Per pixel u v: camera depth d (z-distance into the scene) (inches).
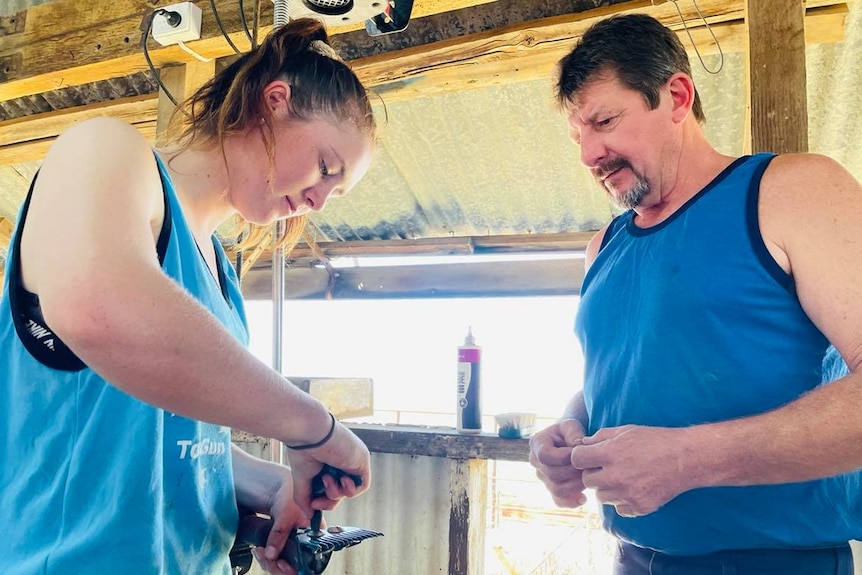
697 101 47.8
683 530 39.2
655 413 40.7
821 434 32.1
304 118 36.2
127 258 24.2
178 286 25.7
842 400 32.4
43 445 28.7
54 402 28.8
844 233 35.8
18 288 28.1
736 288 39.1
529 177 108.3
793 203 38.0
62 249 24.0
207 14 77.4
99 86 101.8
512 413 90.5
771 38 59.3
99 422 28.4
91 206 24.8
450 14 82.0
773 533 36.8
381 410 198.7
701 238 41.0
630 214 51.8
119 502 27.8
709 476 33.9
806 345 38.4
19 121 102.2
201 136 36.4
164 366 24.0
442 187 113.8
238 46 77.2
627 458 35.0
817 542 36.4
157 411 29.0
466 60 77.9
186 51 78.2
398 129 101.3
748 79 60.0
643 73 44.1
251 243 50.7
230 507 37.2
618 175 46.4
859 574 74.4
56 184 26.0
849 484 35.4
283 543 37.8
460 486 100.9
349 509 106.4
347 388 98.7
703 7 68.6
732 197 40.8
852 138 95.7
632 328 43.8
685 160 45.4
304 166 36.8
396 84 83.0
